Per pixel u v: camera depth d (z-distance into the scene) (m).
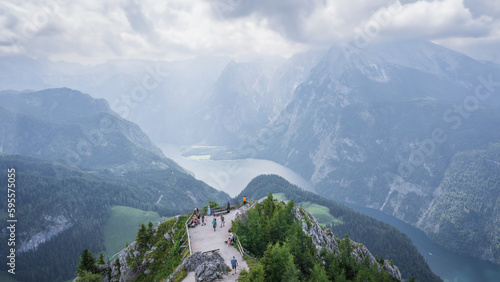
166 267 63.31
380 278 83.75
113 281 73.56
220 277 47.84
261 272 44.97
